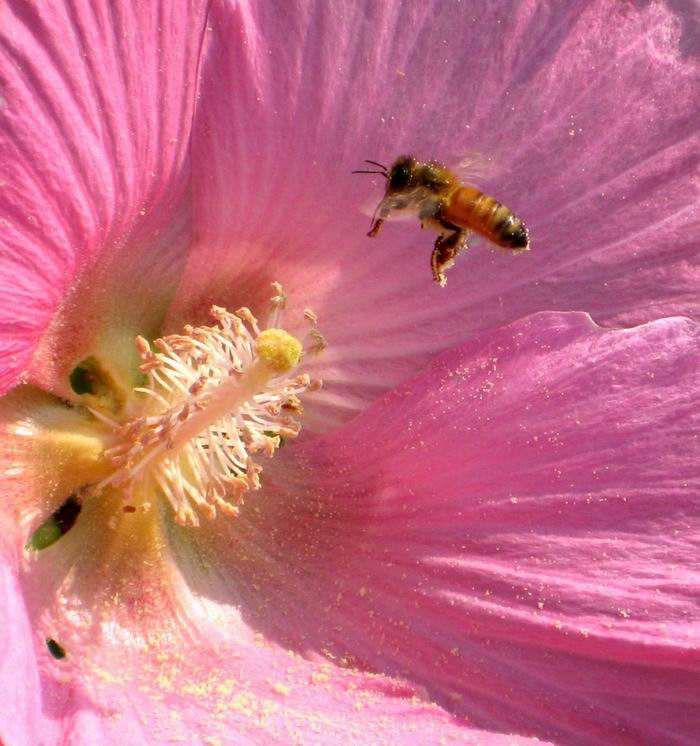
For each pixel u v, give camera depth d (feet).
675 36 0.49
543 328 0.49
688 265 0.49
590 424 0.48
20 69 0.41
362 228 0.50
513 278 0.50
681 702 0.46
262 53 0.46
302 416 0.52
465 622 0.47
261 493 0.51
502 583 0.47
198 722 0.43
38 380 0.47
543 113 0.49
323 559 0.50
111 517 0.48
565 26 0.49
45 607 0.45
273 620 0.48
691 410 0.47
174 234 0.48
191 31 0.45
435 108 0.48
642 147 0.49
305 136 0.48
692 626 0.45
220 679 0.45
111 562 0.48
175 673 0.45
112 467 0.48
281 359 0.47
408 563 0.48
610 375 0.48
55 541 0.47
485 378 0.49
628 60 0.49
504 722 0.46
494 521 0.48
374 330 0.51
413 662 0.47
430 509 0.49
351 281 0.51
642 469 0.47
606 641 0.46
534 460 0.48
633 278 0.49
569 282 0.50
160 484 0.48
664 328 0.48
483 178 0.49
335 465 0.51
